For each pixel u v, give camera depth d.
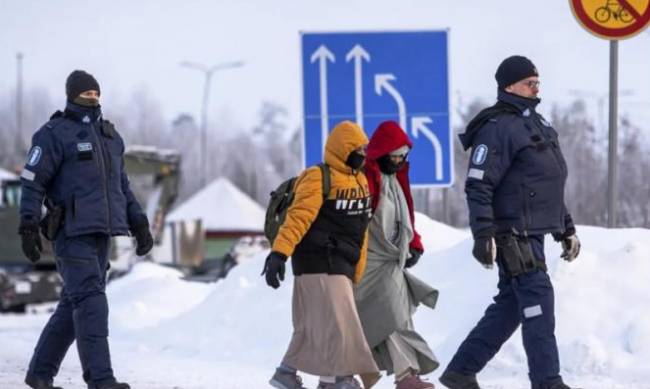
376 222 19.52
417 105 36.44
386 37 36.38
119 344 34.62
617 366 23.12
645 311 24.11
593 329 24.06
